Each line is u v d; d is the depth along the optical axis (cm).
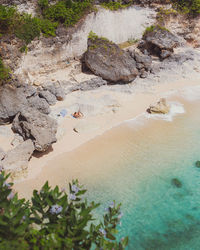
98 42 2770
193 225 1391
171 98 2706
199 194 1587
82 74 2847
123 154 1908
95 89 2753
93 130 2148
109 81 2867
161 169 1775
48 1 2734
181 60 3338
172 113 2450
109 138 2078
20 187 1556
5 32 2220
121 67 2775
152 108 2420
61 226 710
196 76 3170
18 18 2372
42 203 774
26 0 2581
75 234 694
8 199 732
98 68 2781
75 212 754
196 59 3481
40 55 2594
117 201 1512
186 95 2773
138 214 1442
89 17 2991
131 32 3591
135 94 2739
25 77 2438
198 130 2203
